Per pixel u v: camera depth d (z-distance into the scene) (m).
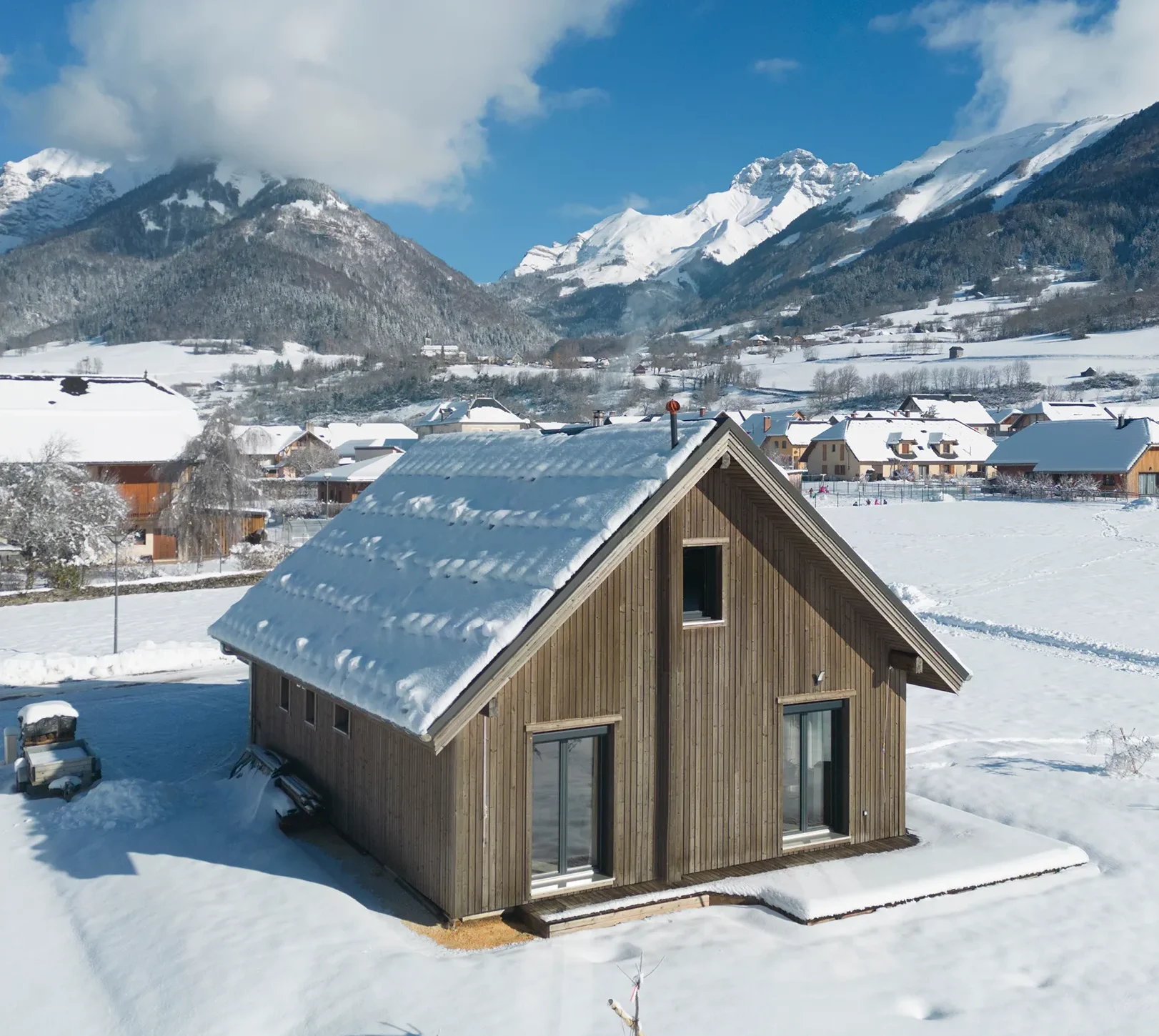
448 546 12.42
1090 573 42.06
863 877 11.34
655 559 11.26
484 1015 8.40
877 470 116.00
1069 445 93.75
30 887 11.36
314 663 11.98
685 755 11.37
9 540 39.06
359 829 12.41
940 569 43.56
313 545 15.98
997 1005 9.02
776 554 11.97
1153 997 9.23
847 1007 8.84
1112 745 18.03
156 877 11.42
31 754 15.08
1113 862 12.61
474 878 10.26
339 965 9.19
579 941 10.00
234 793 14.62
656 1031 8.30
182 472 49.72
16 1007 8.80
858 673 12.58
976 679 24.08
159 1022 8.41
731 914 10.84
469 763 10.20
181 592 39.06
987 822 13.48
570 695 10.73
